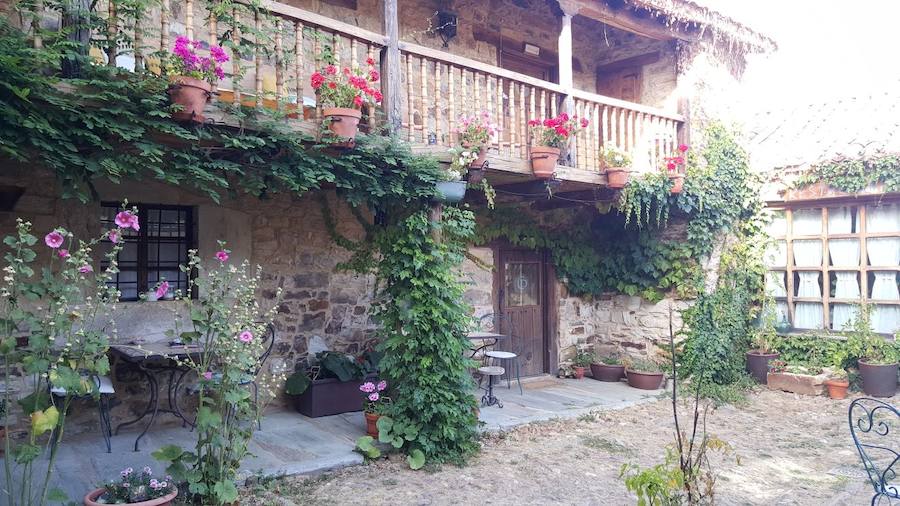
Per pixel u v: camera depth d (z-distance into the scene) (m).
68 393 3.14
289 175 4.39
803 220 8.64
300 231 6.48
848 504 4.35
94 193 3.94
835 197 8.14
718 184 8.07
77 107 3.54
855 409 7.13
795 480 4.88
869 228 8.11
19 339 4.80
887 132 8.09
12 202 4.85
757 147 9.23
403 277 5.12
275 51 4.38
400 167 5.04
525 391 7.71
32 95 3.35
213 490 3.70
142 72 3.73
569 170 6.39
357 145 4.72
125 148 3.86
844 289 8.31
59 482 4.11
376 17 7.09
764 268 8.66
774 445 5.84
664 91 8.61
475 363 5.37
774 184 8.66
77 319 3.30
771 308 8.56
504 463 5.09
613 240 8.95
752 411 7.12
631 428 6.25
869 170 7.81
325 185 5.84
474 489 4.50
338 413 6.20
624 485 4.64
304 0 6.55
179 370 5.66
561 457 5.27
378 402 5.45
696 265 8.06
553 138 6.01
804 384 7.79
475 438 5.47
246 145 4.07
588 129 7.45
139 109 3.71
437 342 5.11
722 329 8.20
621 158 6.77
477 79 5.70
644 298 8.56
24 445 3.05
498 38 8.25
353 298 6.84
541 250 8.77
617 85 9.16
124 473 3.54
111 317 5.24
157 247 5.75
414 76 7.22
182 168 3.97
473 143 5.36
